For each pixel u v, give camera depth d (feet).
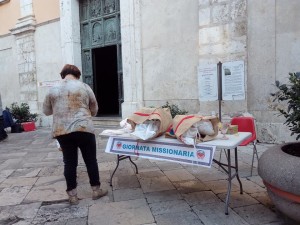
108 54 38.88
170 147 10.39
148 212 9.97
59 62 33.47
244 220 9.14
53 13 33.24
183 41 23.98
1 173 15.53
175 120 10.61
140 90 26.58
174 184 12.58
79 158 17.94
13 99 39.22
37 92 36.04
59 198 11.55
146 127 10.75
